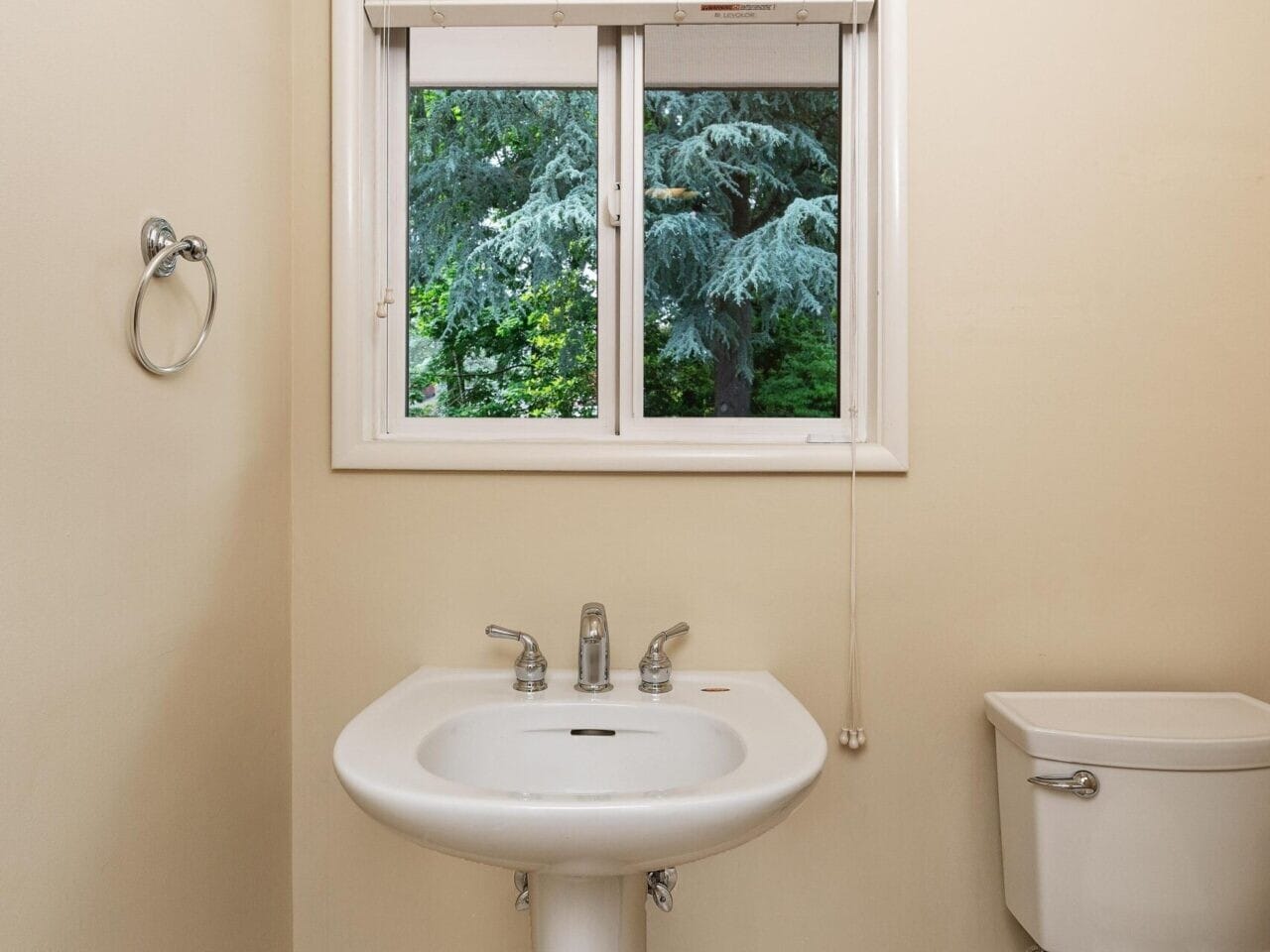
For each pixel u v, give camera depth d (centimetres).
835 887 124
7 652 70
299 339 124
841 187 130
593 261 134
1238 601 122
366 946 124
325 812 124
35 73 73
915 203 123
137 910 88
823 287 132
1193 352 123
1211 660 122
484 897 124
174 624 95
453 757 102
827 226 132
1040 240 123
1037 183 123
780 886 123
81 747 80
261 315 115
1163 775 103
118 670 85
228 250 106
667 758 106
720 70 131
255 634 114
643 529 123
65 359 77
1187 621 123
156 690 92
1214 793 102
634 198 132
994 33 123
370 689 124
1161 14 123
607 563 124
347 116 123
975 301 123
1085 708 114
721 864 123
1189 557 123
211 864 103
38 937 74
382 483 124
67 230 77
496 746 106
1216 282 123
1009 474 123
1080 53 123
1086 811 105
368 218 127
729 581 123
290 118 124
